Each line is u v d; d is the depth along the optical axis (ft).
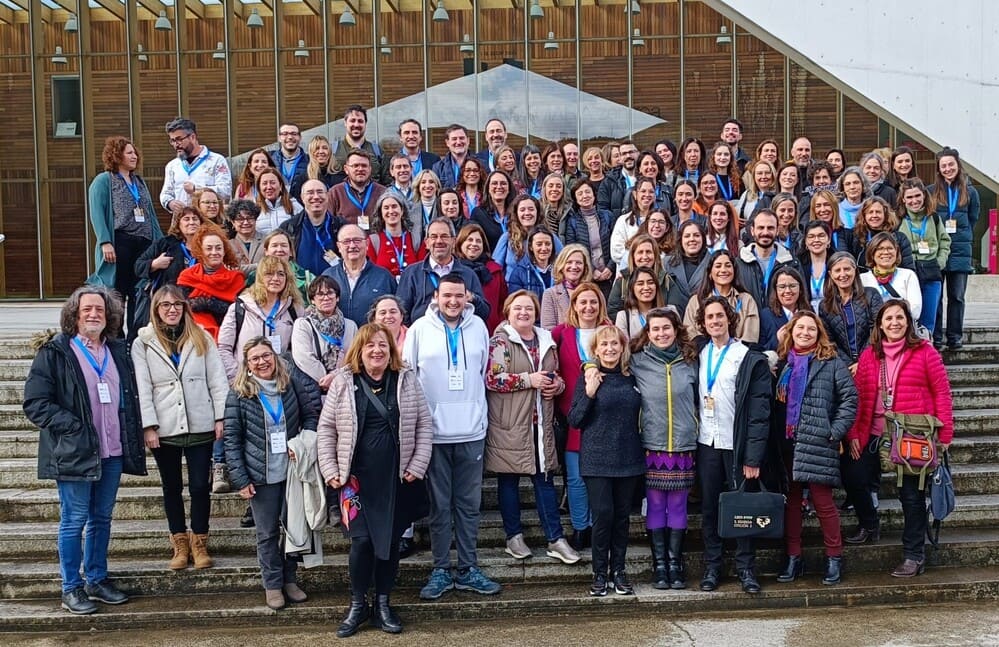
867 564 21.40
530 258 24.90
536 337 21.39
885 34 37.68
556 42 58.59
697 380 20.66
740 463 19.75
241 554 21.57
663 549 20.59
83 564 20.36
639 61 58.23
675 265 24.07
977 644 17.85
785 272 22.29
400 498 18.93
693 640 18.22
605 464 19.69
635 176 30.22
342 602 19.84
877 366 21.04
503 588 20.65
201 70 59.72
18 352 29.25
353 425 18.54
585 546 21.80
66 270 60.29
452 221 25.54
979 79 36.96
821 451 20.12
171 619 19.34
